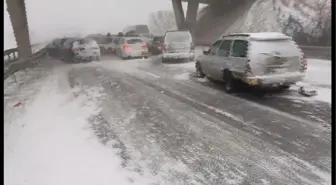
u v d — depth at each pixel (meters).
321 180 4.56
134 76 13.63
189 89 10.69
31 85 12.21
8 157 5.92
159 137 6.35
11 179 5.08
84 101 9.41
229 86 9.90
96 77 13.62
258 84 8.73
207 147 5.79
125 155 5.58
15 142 6.61
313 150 5.50
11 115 8.45
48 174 5.09
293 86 10.52
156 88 10.98
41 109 8.80
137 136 6.45
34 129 7.23
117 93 10.33
